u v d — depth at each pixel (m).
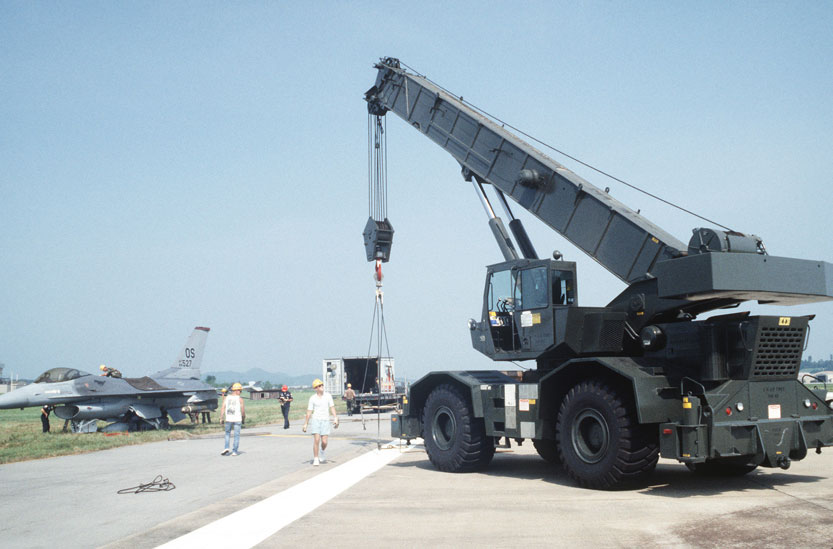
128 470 13.05
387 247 16.52
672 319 10.29
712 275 8.54
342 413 40.97
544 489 9.62
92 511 8.41
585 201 11.51
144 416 27.64
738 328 9.01
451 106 14.70
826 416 9.64
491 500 8.62
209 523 7.30
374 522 7.21
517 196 12.78
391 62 16.97
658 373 9.37
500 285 12.18
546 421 10.42
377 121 17.44
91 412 26.61
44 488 10.69
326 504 8.41
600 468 9.27
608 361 9.46
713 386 9.16
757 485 9.66
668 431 8.73
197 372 36.06
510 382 12.14
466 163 14.01
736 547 5.84
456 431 11.73
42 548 6.37
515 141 13.16
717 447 8.53
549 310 11.02
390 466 12.89
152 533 6.82
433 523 7.12
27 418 47.22
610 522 7.05
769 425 8.96
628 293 10.53
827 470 11.32
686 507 7.87
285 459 14.55
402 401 13.73
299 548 6.07
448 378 12.51
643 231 10.47
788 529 6.50
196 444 19.64
